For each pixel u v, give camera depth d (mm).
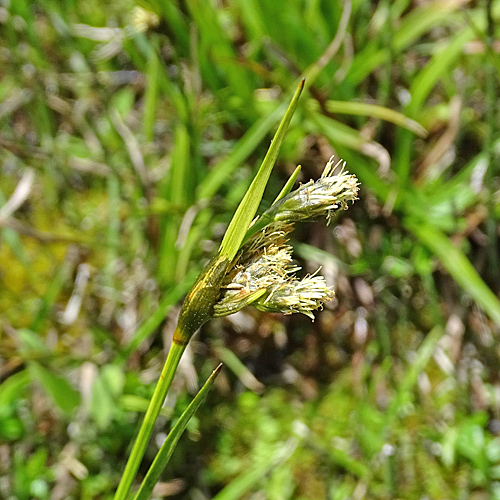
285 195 157
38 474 275
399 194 299
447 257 274
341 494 272
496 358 301
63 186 369
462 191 306
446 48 280
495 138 322
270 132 318
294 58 314
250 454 289
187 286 284
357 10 336
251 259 157
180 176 302
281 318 318
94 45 388
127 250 328
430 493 271
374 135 323
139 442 166
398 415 291
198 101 305
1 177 393
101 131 374
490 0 242
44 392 293
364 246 314
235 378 315
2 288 345
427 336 312
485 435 281
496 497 265
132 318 322
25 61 357
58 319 333
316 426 296
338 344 316
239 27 351
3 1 350
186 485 284
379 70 349
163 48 345
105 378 265
